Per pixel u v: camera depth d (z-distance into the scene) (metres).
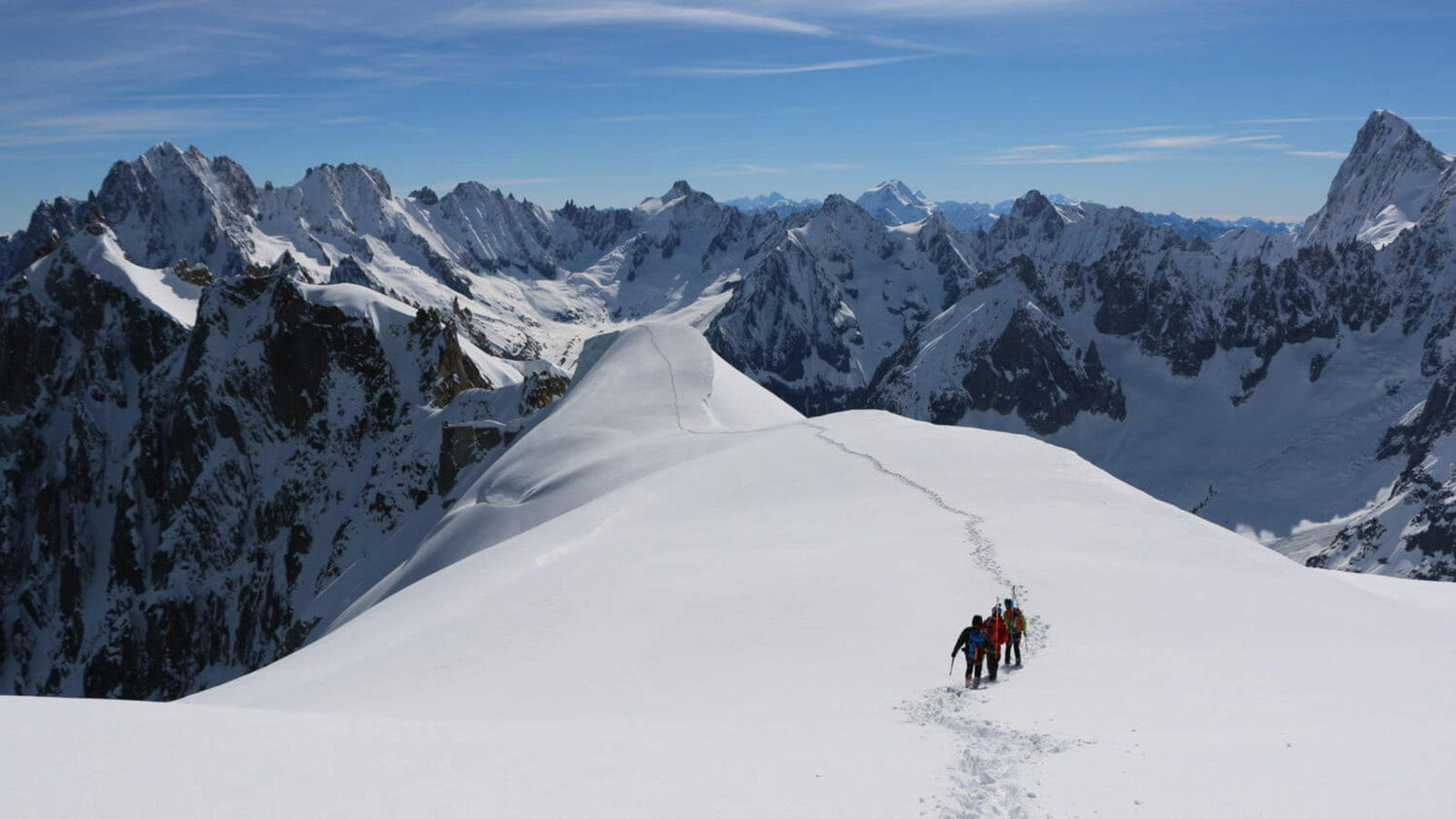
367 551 178.75
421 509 169.12
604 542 51.53
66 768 17.11
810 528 49.91
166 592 194.88
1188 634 31.16
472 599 42.22
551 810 15.99
